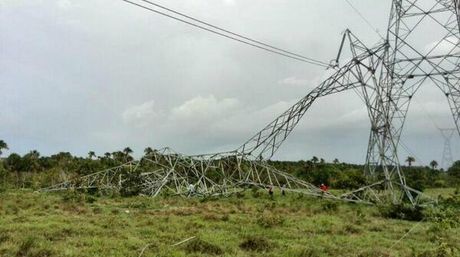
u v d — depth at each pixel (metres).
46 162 99.44
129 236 20.50
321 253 18.27
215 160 51.97
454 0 34.28
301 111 43.72
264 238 20.09
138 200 44.34
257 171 47.59
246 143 47.62
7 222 24.39
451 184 48.84
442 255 16.50
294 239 21.61
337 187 60.56
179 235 21.08
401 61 37.72
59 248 16.95
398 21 37.72
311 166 82.75
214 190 49.59
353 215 32.38
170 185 54.19
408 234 23.83
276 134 45.44
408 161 75.44
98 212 32.31
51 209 33.25
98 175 59.78
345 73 40.50
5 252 16.17
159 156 56.78
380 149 39.50
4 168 84.25
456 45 34.78
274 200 43.38
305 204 39.66
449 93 35.22
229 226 24.83
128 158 88.94
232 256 16.95
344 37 39.78
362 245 20.42
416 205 33.75
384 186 39.59
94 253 16.52
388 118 39.06
